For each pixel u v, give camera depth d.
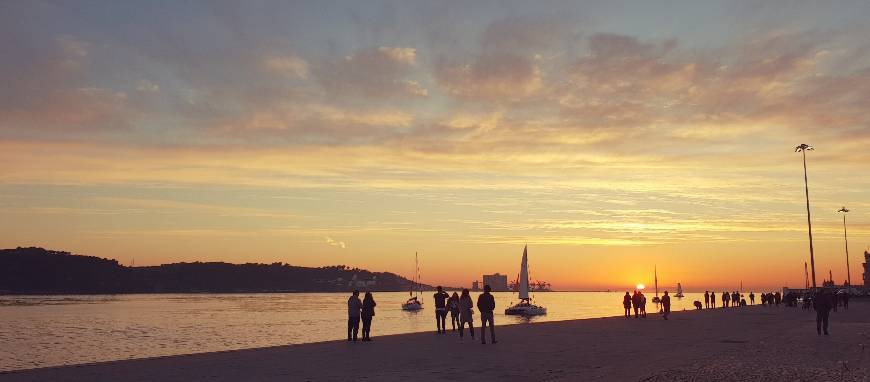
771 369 18.09
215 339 65.94
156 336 72.50
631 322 44.78
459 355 22.08
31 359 48.91
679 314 60.50
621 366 18.89
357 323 27.92
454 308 33.31
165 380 16.28
